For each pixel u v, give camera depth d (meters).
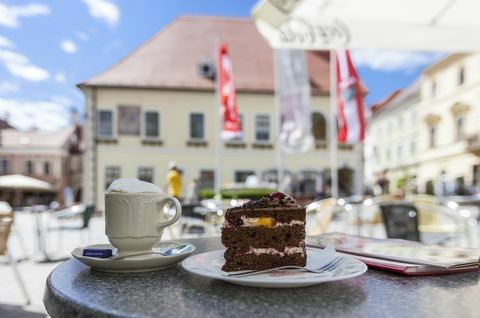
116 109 23.50
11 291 4.49
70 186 47.12
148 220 1.14
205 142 24.09
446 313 0.70
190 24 27.86
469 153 25.80
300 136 12.98
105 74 23.89
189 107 24.12
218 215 6.23
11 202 40.50
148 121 23.81
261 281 0.82
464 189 19.36
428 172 30.73
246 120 24.59
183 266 0.97
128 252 1.14
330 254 1.14
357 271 0.90
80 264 1.18
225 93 14.35
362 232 6.24
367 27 3.05
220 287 0.89
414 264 1.07
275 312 0.70
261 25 2.82
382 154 42.97
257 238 1.03
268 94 24.77
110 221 1.13
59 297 0.81
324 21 2.96
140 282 0.94
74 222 14.34
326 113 25.42
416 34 3.14
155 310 0.71
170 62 25.19
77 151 48.19
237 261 1.02
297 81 13.12
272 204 1.05
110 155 23.36
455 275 1.03
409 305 0.75
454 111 27.34
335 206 4.97
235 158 24.36
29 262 6.21
